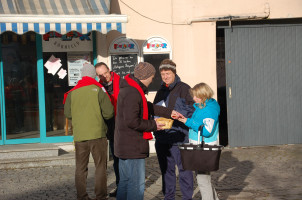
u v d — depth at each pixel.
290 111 9.76
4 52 8.88
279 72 9.70
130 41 9.09
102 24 7.75
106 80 5.95
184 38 9.27
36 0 8.07
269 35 9.65
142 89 4.56
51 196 6.06
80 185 5.50
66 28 7.65
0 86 8.86
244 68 9.63
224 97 11.66
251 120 9.70
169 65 5.18
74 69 9.10
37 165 8.01
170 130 5.10
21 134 8.98
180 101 5.18
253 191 6.10
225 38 9.57
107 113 5.45
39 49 8.95
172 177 5.25
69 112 5.56
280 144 9.80
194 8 9.23
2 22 7.44
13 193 6.25
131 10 9.09
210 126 4.57
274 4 9.36
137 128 4.40
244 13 9.32
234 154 8.88
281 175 7.00
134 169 4.54
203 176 4.77
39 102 8.98
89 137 5.40
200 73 9.33
